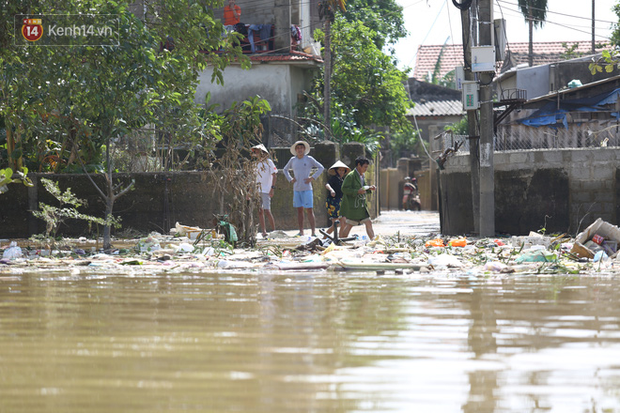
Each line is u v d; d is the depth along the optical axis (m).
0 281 9.81
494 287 8.92
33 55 15.80
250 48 37.31
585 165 19.77
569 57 54.97
